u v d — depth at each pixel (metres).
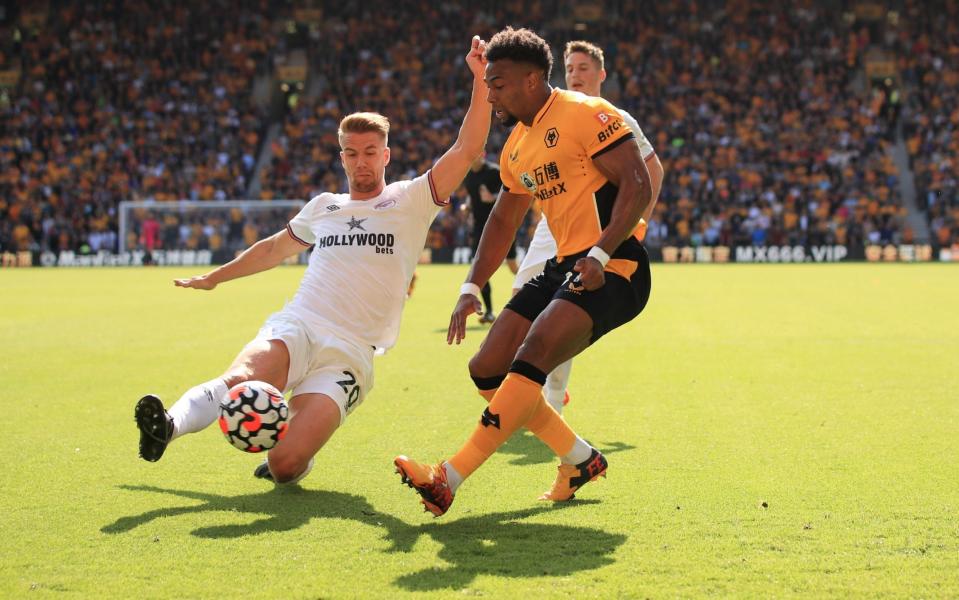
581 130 8.32
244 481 9.55
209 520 8.20
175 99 79.94
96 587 6.62
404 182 10.26
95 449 10.97
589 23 85.88
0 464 10.24
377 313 9.98
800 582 6.64
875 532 7.72
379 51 83.69
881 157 71.38
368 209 10.09
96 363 18.28
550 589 6.53
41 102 79.31
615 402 13.91
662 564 7.02
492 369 8.72
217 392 8.92
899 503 8.55
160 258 65.88
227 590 6.56
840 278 43.91
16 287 41.22
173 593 6.51
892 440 11.21
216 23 85.38
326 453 10.80
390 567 7.00
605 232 8.00
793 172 70.69
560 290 8.29
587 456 8.72
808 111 75.88
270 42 84.56
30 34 86.62
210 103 79.50
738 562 7.05
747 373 16.45
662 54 81.50
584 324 8.10
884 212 66.88
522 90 8.47
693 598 6.37
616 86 80.25
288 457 8.90
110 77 81.50
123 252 66.00
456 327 9.00
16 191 71.31
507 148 8.95
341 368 9.71
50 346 20.91
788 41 82.12
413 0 86.62
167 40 84.19
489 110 9.97
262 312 29.08
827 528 7.84
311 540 7.65
